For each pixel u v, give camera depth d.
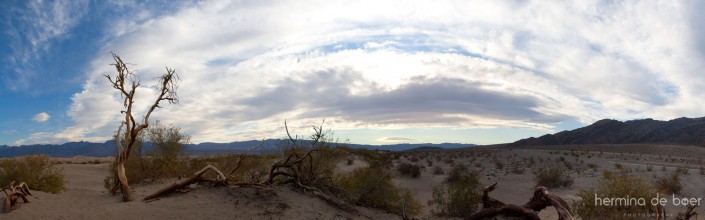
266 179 11.51
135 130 10.45
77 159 36.47
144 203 9.65
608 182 13.55
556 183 20.81
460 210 13.19
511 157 39.97
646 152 63.31
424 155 46.91
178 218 8.68
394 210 12.20
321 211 10.09
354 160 30.00
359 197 12.08
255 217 9.02
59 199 9.81
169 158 16.88
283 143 12.49
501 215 8.44
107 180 12.48
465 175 23.44
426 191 20.77
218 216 8.92
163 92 10.72
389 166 29.70
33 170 12.18
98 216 8.51
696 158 48.00
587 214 11.93
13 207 8.60
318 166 12.30
